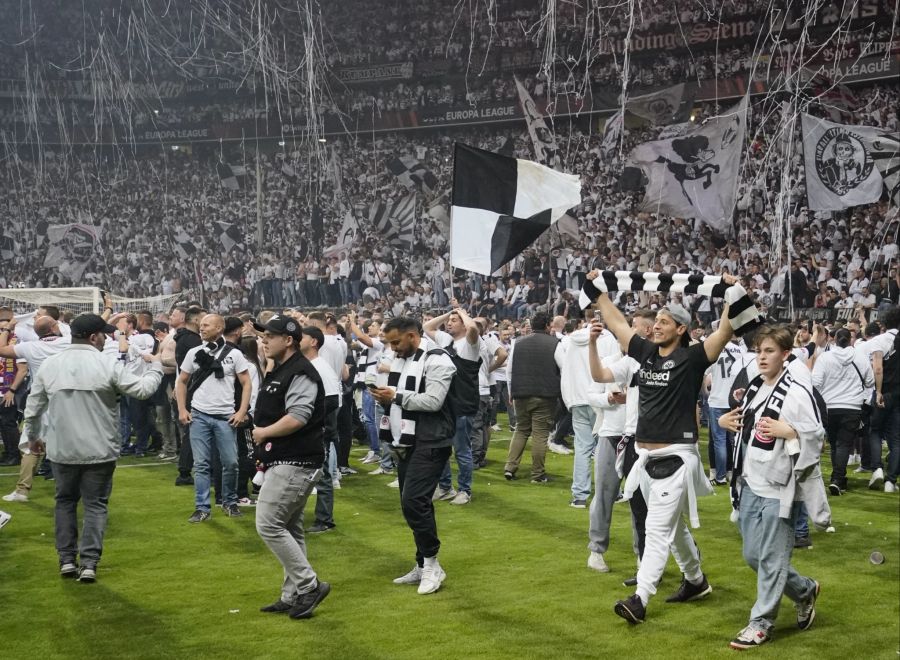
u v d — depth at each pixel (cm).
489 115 3450
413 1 3591
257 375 881
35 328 977
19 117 3856
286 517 552
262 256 3362
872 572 669
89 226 3781
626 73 3084
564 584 629
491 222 849
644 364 552
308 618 553
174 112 3884
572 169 3244
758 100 2920
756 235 2620
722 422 536
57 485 642
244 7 3800
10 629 532
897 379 980
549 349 1037
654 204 2662
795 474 505
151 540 760
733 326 528
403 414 605
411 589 618
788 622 555
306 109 3731
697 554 585
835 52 2784
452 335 899
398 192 3525
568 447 1362
